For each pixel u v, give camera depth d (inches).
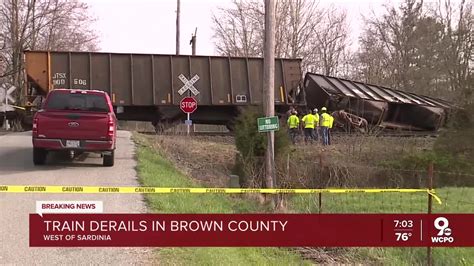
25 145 689.6
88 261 229.6
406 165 720.3
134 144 722.2
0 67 1626.5
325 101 1024.2
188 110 846.5
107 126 492.1
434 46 2287.2
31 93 898.1
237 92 985.5
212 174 692.7
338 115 985.5
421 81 2242.9
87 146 489.4
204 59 976.9
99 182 427.5
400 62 2386.8
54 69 894.4
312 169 669.9
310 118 882.1
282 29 1836.9
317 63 2128.4
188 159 758.5
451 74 2085.4
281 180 616.1
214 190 293.6
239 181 626.2
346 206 494.0
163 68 954.1
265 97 537.3
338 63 2199.8
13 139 759.1
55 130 483.8
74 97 514.3
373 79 2294.5
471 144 736.3
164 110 960.3
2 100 1166.3
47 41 1701.5
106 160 517.0
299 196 569.6
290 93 1002.1
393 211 450.6
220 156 776.3
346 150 809.5
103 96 519.8
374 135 870.4
